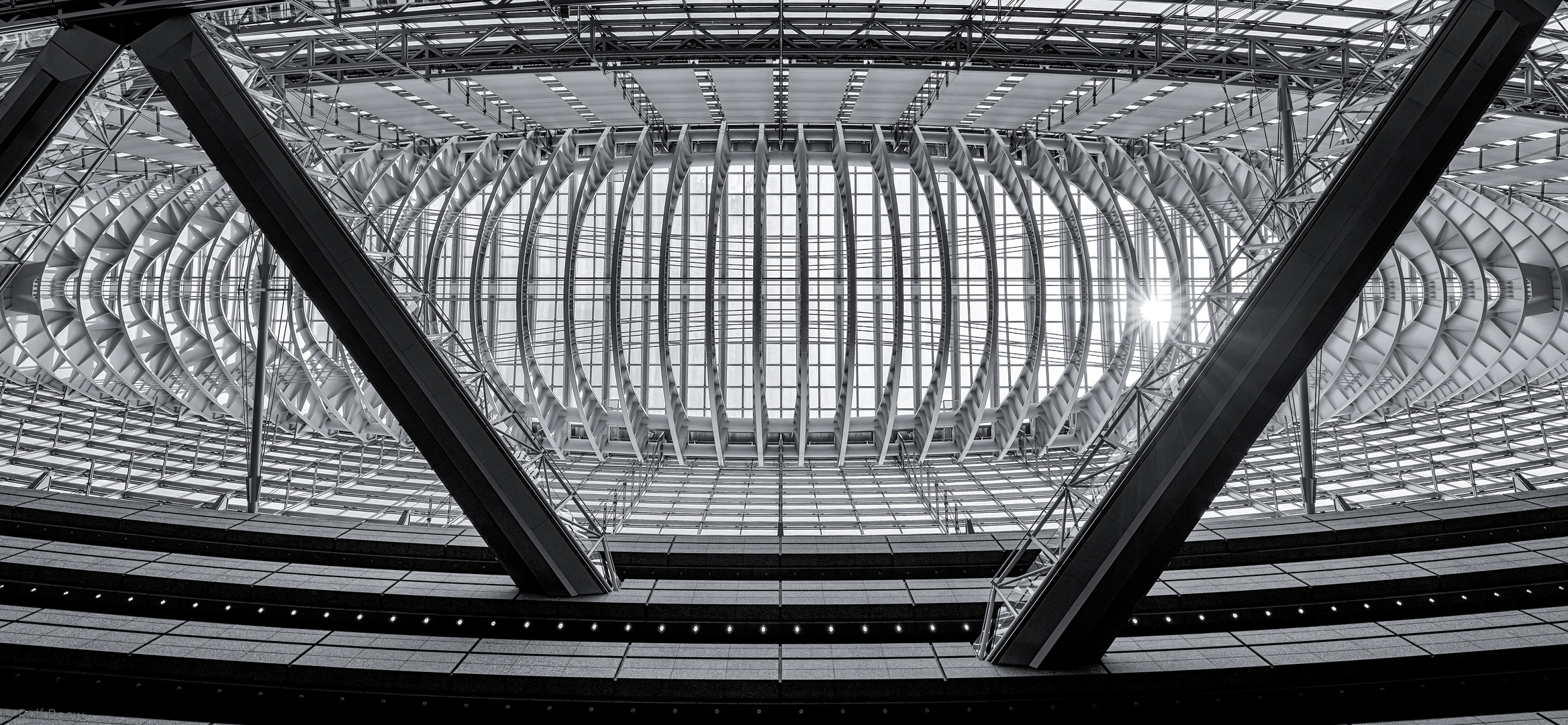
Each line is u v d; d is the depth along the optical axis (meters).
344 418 24.70
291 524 13.42
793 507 20.86
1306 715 9.92
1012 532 13.80
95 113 18.11
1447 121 7.90
